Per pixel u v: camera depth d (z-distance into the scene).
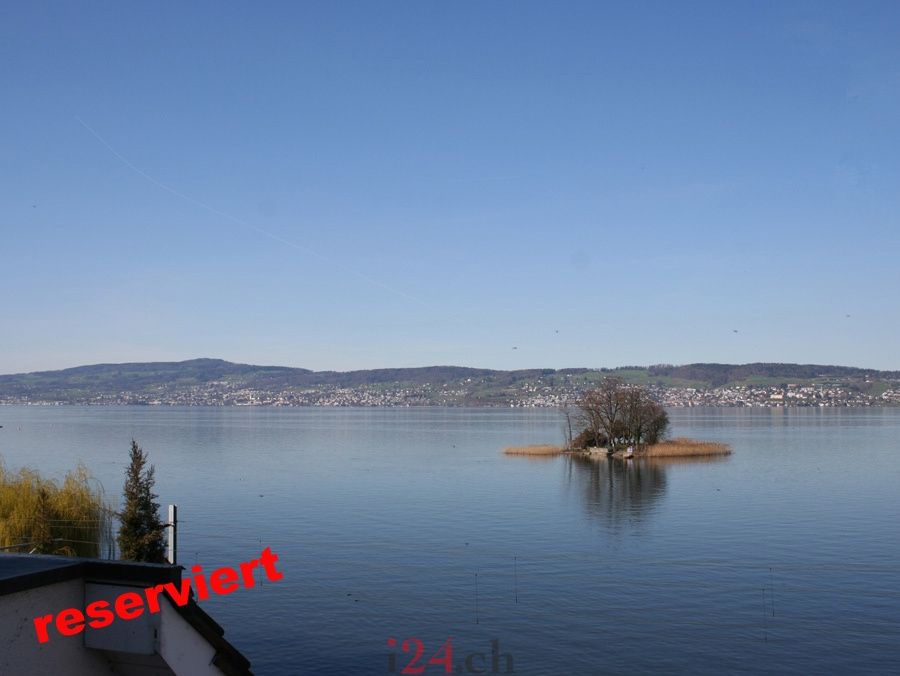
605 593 48.00
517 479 107.75
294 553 59.25
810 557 57.78
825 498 88.38
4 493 44.25
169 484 102.19
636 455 141.50
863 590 48.31
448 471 118.69
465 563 55.91
